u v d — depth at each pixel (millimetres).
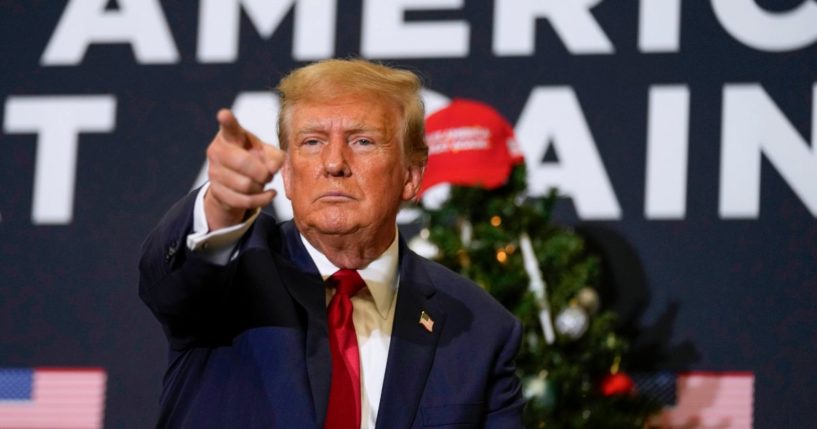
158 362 7172
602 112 7035
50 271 7316
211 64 7422
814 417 6602
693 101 6953
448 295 3506
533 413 6098
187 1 7520
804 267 6719
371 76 3256
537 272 6387
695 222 6863
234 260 3070
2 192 7410
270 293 3225
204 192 2961
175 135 7387
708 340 6762
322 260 3375
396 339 3303
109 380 7172
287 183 3289
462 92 7164
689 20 7035
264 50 7387
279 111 3352
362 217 3145
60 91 7504
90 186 7395
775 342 6691
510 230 6484
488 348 3416
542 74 7125
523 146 7059
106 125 7449
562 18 7164
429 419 3225
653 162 6941
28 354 7234
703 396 6711
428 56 7227
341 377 3188
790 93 6867
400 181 3277
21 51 7570
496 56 7180
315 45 7340
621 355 6621
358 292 3393
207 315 3125
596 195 6965
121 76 7484
